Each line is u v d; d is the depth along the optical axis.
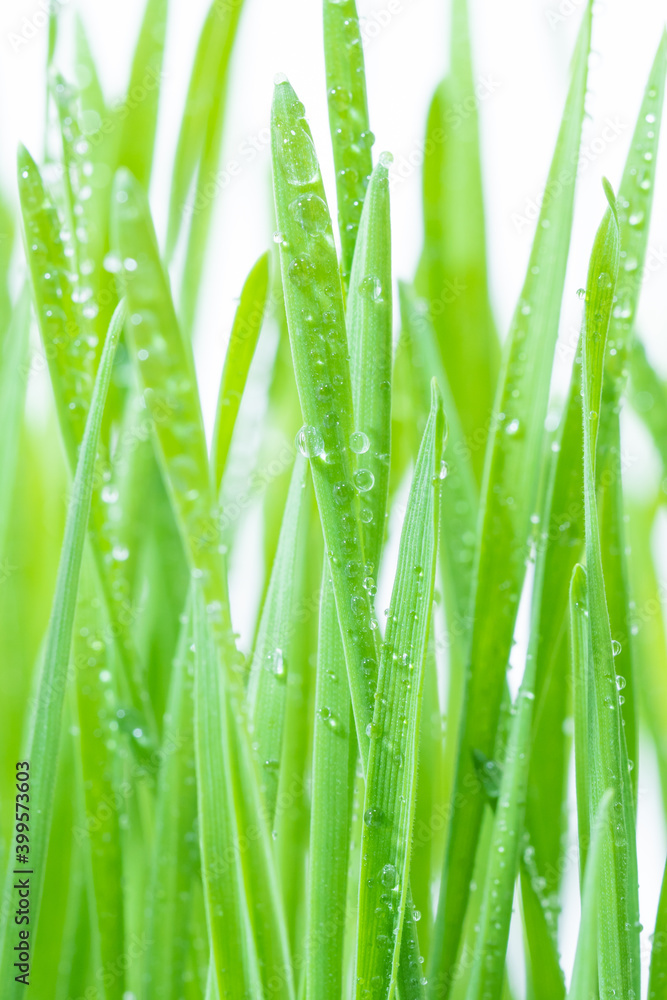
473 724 0.35
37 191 0.34
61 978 0.38
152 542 0.40
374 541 0.32
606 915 0.32
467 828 0.35
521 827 0.34
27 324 0.40
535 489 0.35
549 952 0.35
